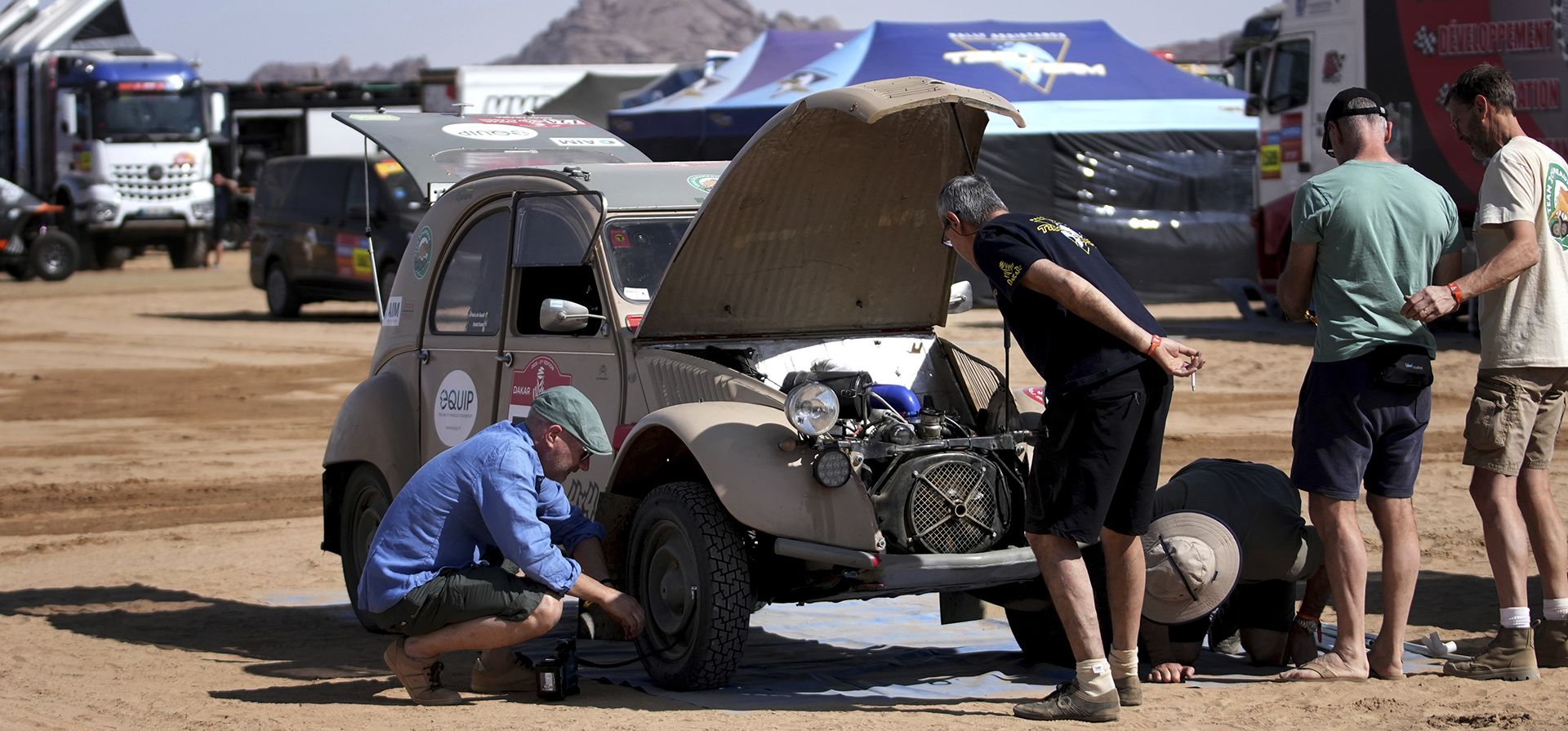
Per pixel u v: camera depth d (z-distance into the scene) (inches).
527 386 473.7
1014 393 447.5
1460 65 1228.5
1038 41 1795.0
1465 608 494.3
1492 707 371.6
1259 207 1485.0
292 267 1749.5
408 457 519.5
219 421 1082.1
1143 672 427.2
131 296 2103.8
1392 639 405.4
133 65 2404.0
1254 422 970.1
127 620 541.0
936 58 1733.5
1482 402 406.0
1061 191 1683.1
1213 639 450.6
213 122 2480.3
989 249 366.6
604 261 452.1
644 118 1734.7
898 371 462.6
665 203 467.5
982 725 365.7
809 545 384.8
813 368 448.8
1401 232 390.3
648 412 433.1
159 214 2431.1
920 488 396.5
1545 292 401.7
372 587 399.2
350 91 3048.7
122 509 780.6
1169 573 408.5
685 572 403.2
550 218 470.9
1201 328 1469.0
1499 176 398.0
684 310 439.8
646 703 401.1
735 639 398.6
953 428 428.1
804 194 427.5
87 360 1430.9
